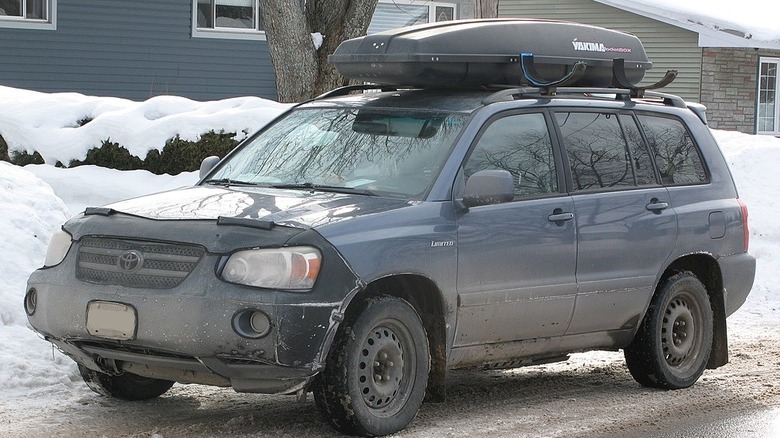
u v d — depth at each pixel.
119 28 27.33
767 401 9.78
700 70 34.38
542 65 9.49
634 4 34.94
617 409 9.31
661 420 8.96
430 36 9.02
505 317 8.64
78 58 26.94
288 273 7.36
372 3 21.58
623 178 9.69
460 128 8.66
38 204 12.38
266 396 9.27
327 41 21.42
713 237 10.29
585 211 9.19
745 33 32.84
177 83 28.20
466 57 9.04
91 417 8.35
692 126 10.52
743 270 10.62
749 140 21.89
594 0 36.06
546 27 9.64
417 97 9.25
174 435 7.90
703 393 10.04
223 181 9.05
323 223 7.64
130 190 15.70
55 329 7.94
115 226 7.87
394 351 7.98
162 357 7.58
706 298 10.36
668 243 9.87
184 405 8.88
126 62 27.52
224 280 7.36
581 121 9.54
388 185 8.45
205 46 28.42
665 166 10.12
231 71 28.86
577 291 9.10
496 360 8.84
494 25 9.33
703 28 33.62
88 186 15.63
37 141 16.16
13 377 9.11
